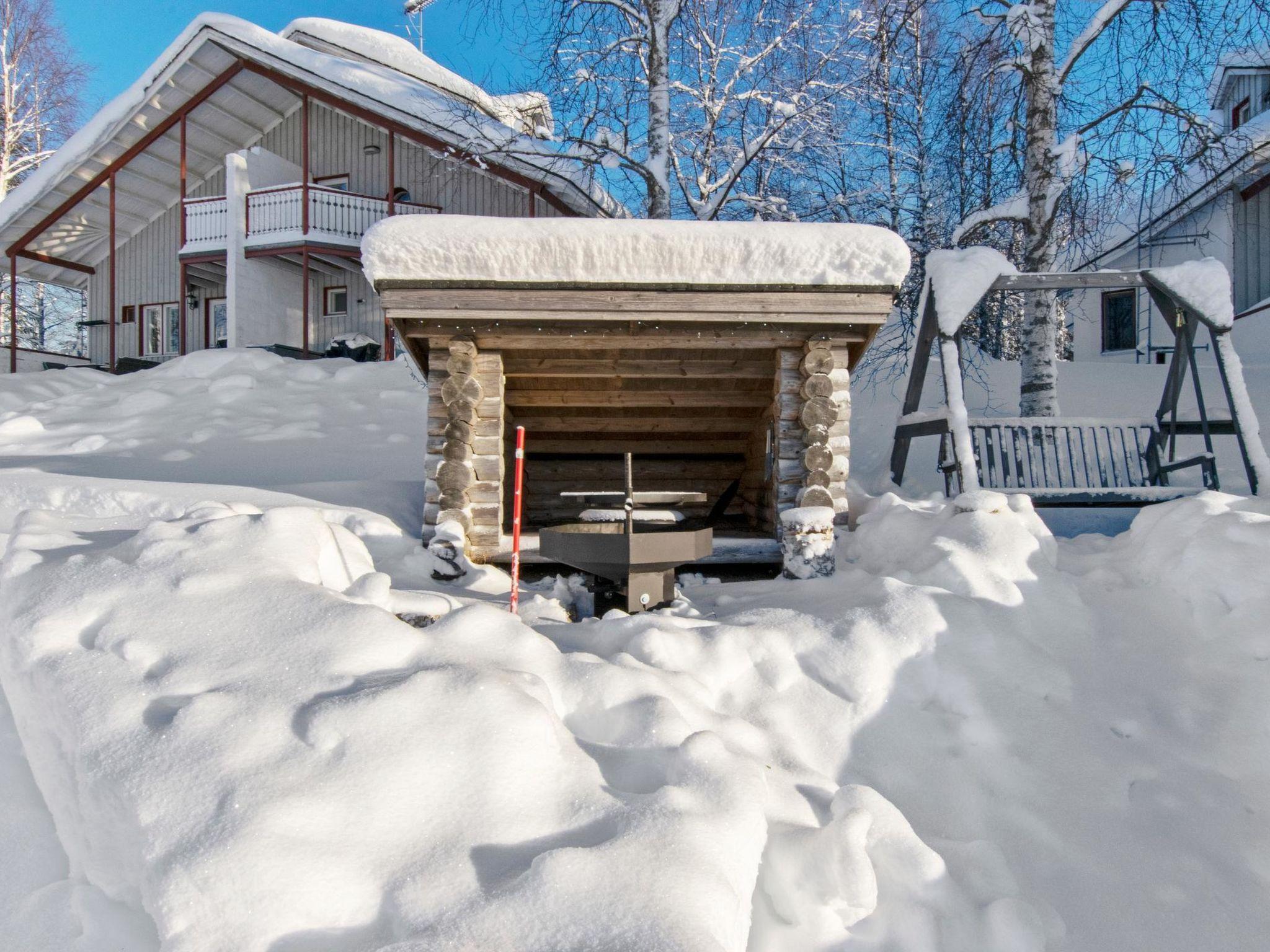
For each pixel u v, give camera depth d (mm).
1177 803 3133
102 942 2055
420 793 2141
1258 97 18250
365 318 20547
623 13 13234
